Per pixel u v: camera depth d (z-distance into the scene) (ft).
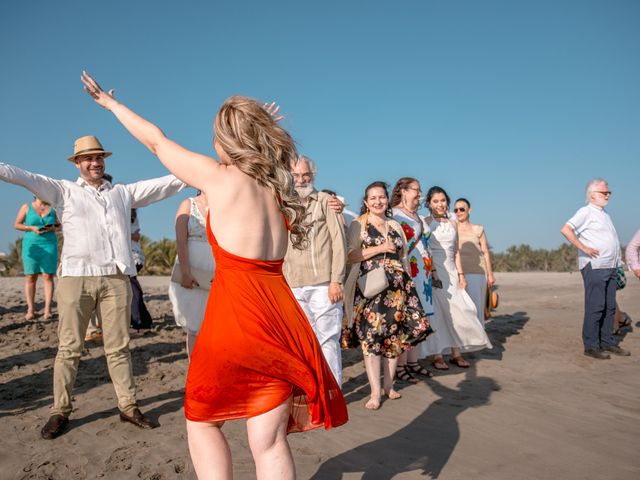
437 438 12.24
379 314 14.87
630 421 13.52
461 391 16.33
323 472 10.38
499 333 26.37
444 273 19.67
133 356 19.40
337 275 14.40
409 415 13.92
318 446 11.64
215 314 6.81
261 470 6.61
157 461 10.69
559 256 254.68
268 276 7.07
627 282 47.67
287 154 7.43
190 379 6.86
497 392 16.21
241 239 6.88
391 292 14.98
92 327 21.07
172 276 16.38
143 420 12.60
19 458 10.81
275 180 7.09
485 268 23.81
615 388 16.78
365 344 14.80
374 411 14.28
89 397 14.66
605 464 10.81
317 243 14.49
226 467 6.82
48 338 21.40
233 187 6.90
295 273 14.55
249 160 6.97
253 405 6.68
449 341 19.42
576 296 41.32
